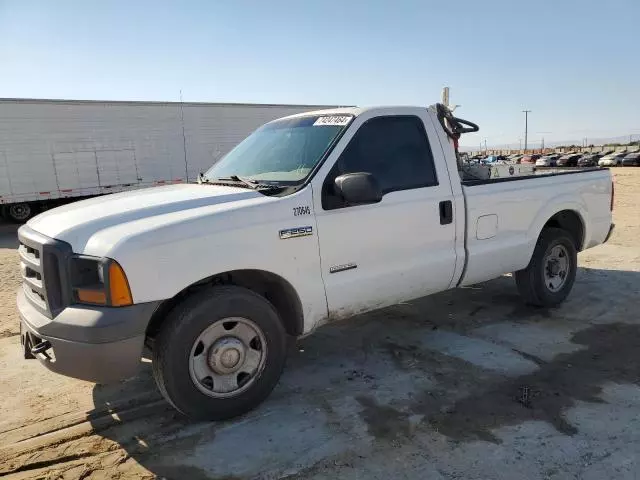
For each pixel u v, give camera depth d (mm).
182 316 3090
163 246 2982
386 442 3072
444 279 4391
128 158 18453
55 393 3881
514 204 4840
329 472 2805
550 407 3420
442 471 2779
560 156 50625
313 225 3553
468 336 4754
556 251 5406
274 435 3178
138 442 3166
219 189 3719
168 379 3102
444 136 4465
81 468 2920
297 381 3939
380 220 3889
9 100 16141
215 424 3334
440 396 3617
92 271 2963
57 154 17109
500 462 2838
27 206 17766
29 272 3398
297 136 4199
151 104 18688
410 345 4586
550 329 4871
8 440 3227
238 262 3234
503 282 6582
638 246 8570
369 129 4000
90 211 3346
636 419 3238
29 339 3219
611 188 6004
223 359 3236
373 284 3898
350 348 4570
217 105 20172
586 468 2764
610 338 4605
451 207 4324
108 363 2889
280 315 3777
